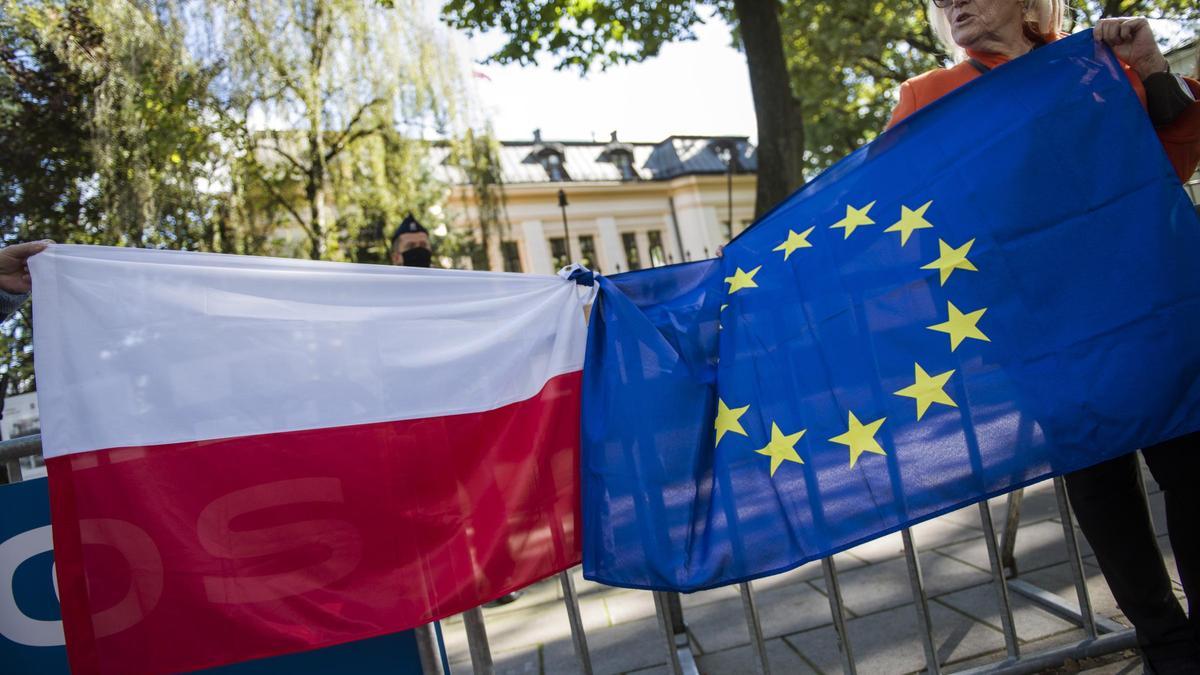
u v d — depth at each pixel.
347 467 1.99
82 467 1.83
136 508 1.85
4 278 1.90
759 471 2.02
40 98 15.92
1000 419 1.83
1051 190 1.88
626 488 2.10
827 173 2.23
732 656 2.65
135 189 13.70
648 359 2.17
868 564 3.36
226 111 13.85
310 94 14.15
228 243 15.55
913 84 2.17
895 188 2.07
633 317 2.22
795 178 11.74
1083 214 1.84
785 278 2.14
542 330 2.27
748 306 2.16
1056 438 1.78
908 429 1.90
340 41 14.29
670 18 12.51
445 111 15.11
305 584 1.92
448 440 2.09
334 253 16.03
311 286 2.09
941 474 1.86
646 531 2.05
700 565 2.00
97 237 16.20
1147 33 1.83
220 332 1.98
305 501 1.95
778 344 2.08
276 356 2.01
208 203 14.86
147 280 1.96
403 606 1.97
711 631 2.93
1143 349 1.74
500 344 2.21
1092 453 1.75
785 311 2.10
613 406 2.17
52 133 15.91
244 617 1.87
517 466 2.15
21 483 2.06
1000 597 2.15
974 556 3.16
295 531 1.93
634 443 2.11
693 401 2.13
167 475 1.88
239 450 1.93
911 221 2.01
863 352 1.98
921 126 2.09
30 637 2.05
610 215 42.84
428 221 19.42
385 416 2.05
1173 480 1.78
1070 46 1.92
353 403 2.04
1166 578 1.86
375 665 2.09
